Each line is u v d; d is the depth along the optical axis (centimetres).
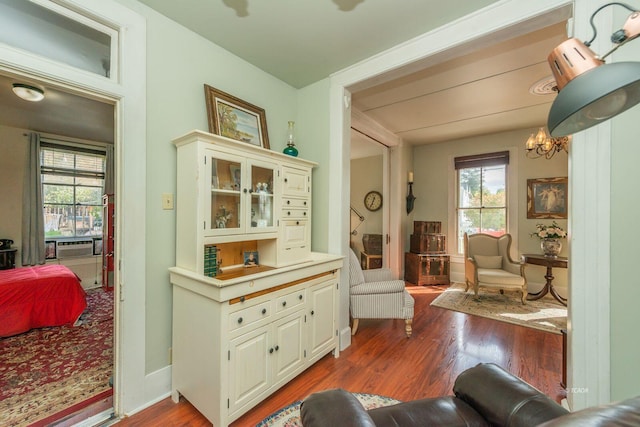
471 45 191
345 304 262
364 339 276
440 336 281
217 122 207
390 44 217
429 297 411
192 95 201
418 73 268
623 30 84
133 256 170
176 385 181
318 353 219
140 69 173
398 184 493
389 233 506
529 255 402
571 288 151
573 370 149
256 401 168
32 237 414
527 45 224
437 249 489
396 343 266
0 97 299
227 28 198
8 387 189
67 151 454
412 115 381
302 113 286
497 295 421
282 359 187
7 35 137
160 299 184
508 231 453
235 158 186
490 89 301
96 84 155
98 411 167
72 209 469
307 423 87
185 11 181
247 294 163
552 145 341
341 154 256
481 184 485
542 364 225
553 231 386
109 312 338
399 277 500
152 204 179
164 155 186
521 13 166
